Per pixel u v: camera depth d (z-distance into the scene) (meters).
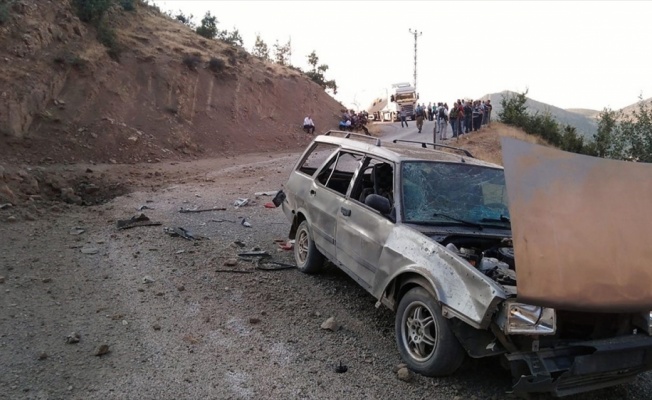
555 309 3.47
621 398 4.12
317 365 4.30
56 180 13.23
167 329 4.82
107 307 5.28
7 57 19.56
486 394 4.02
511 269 4.19
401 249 4.48
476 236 4.70
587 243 3.51
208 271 6.45
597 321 3.84
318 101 40.72
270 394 3.84
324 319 5.23
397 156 5.30
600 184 3.65
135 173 16.70
